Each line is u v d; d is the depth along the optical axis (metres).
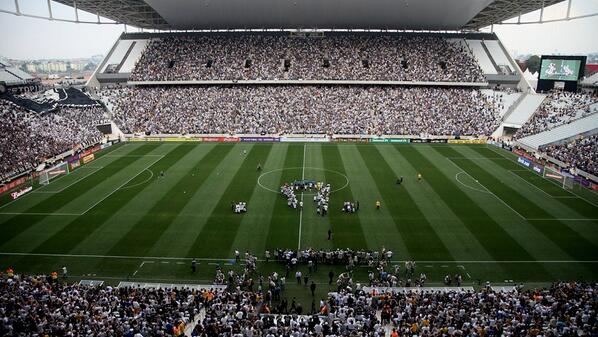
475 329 22.34
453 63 97.12
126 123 84.50
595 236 40.19
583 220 43.66
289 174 58.41
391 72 94.19
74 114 80.50
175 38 106.56
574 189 52.97
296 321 24.69
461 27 104.31
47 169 59.22
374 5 87.00
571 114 77.06
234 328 23.09
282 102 89.12
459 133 80.62
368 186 53.56
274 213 45.38
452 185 54.16
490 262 35.84
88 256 36.81
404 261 36.09
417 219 43.84
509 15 97.00
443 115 85.00
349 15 93.06
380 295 28.81
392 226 42.31
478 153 70.94
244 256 36.88
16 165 58.06
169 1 84.38
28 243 38.94
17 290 27.73
